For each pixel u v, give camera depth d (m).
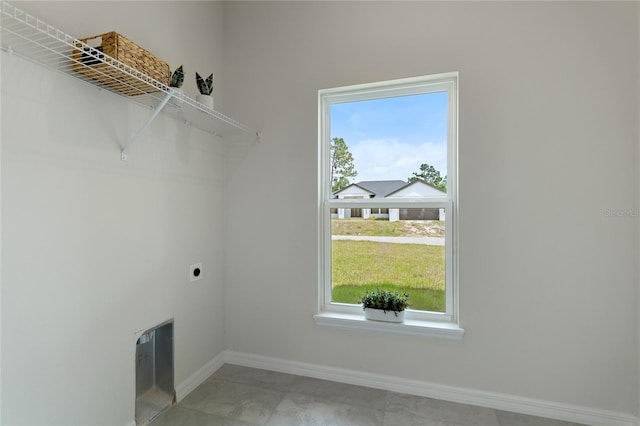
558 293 1.69
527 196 1.72
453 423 1.67
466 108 1.81
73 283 1.31
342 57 2.04
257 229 2.24
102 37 1.25
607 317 1.63
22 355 1.14
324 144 2.19
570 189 1.66
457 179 1.86
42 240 1.20
